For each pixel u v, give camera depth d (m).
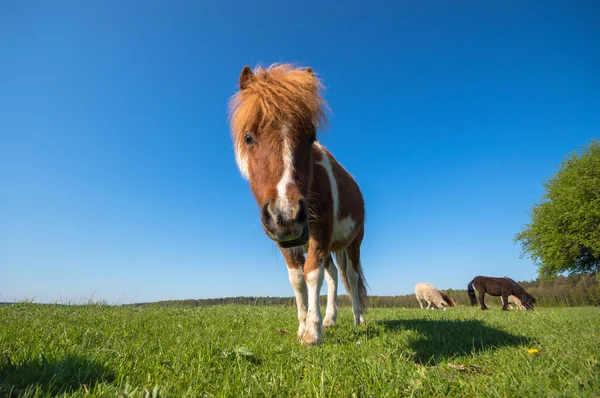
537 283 40.16
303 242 2.77
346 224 4.90
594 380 1.86
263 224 2.78
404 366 2.34
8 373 1.95
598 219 23.12
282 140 2.95
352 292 5.64
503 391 1.80
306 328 3.40
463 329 4.38
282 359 2.60
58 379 1.87
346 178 5.31
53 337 3.16
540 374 2.04
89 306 7.72
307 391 1.84
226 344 3.13
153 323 4.67
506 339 3.46
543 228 25.81
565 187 25.73
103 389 1.71
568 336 3.55
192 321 5.06
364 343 3.38
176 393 1.72
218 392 1.82
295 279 3.83
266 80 3.24
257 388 1.88
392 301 30.08
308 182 3.19
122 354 2.49
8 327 3.58
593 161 25.23
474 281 17.69
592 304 29.92
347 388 1.92
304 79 3.31
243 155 3.52
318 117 3.34
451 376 2.15
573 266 26.02
